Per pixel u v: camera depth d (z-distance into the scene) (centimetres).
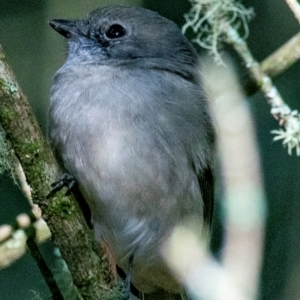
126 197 220
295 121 221
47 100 225
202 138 221
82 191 220
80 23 222
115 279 218
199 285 221
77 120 220
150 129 220
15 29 225
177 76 221
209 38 223
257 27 225
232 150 221
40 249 223
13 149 217
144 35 222
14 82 216
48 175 217
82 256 217
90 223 221
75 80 221
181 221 221
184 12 226
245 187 221
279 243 221
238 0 225
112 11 222
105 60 221
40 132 217
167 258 221
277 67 222
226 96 222
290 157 222
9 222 224
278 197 222
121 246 221
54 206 217
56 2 225
